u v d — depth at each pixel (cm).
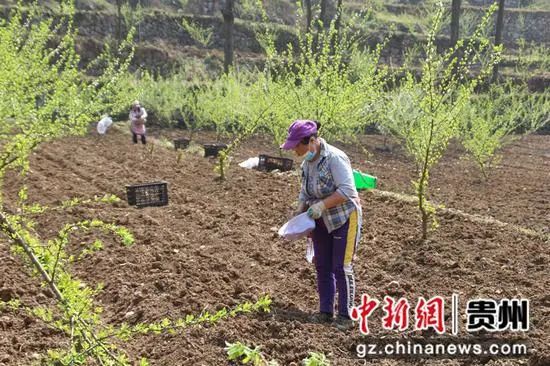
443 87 795
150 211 920
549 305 568
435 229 820
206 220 867
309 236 548
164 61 2841
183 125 2292
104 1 3275
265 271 668
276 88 1159
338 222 523
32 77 728
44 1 2944
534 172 1535
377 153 1855
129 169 1288
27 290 587
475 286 620
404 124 1214
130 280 630
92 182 1140
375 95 1138
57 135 518
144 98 2230
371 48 3241
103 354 358
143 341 501
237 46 3172
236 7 3516
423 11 3850
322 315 546
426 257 705
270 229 834
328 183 521
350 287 536
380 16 3606
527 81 2970
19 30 875
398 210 938
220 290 604
